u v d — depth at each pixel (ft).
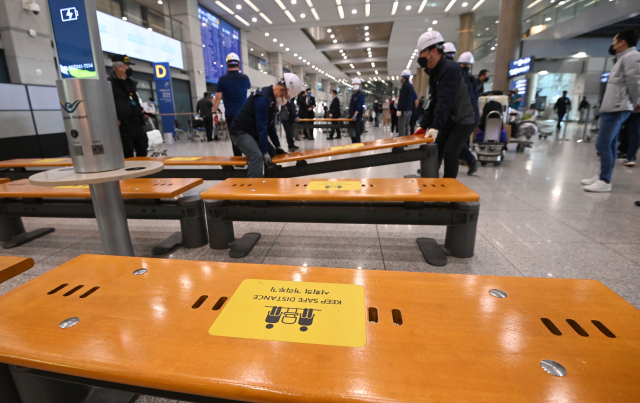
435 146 11.71
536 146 28.04
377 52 87.56
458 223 7.00
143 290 2.95
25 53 25.40
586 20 43.01
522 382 1.86
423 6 49.06
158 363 2.08
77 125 4.65
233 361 2.08
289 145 28.53
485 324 2.37
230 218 7.75
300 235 8.95
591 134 34.58
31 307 2.72
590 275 6.45
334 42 77.05
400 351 2.13
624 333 2.26
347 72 122.83
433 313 2.51
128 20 37.81
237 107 16.37
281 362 2.06
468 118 11.06
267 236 8.91
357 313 2.54
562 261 7.05
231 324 2.45
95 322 2.51
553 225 9.17
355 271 3.18
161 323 2.48
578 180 14.71
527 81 36.81
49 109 25.43
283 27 58.80
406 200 6.47
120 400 3.58
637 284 6.09
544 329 2.31
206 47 50.75
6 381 2.78
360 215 7.16
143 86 42.73
